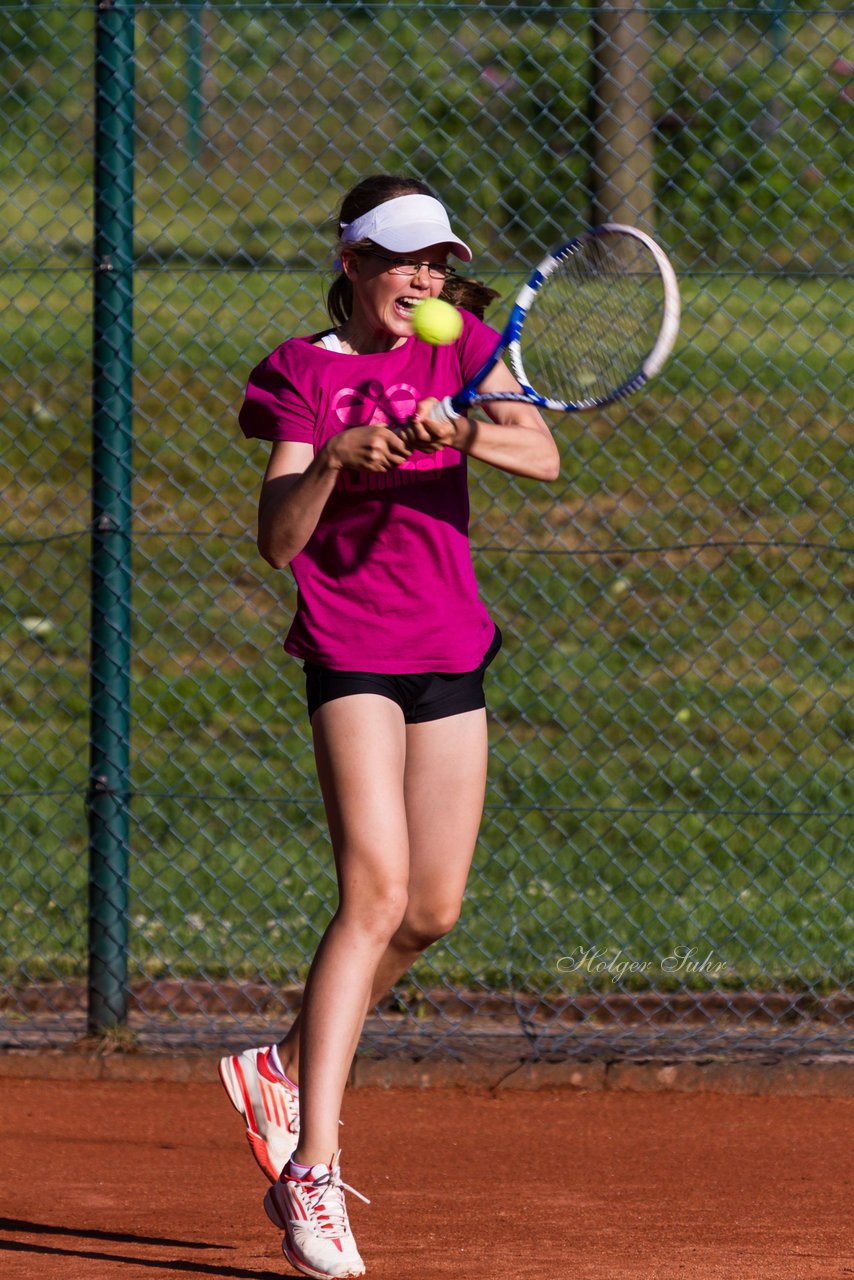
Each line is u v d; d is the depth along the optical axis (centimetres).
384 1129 1822
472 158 2833
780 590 3334
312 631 1329
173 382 3838
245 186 4478
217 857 2533
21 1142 1772
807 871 2450
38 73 4019
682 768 2883
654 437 3681
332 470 1250
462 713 1366
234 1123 1856
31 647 3366
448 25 3950
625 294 1523
